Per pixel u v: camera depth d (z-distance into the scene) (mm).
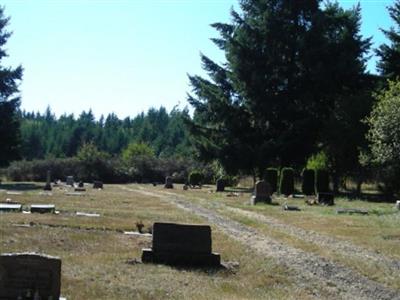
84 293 10586
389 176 45750
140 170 77812
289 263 15352
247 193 48344
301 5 55375
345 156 49906
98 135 138125
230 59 55781
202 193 47938
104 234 19625
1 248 15594
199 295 11141
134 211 28891
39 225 21203
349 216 27781
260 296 11508
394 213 29594
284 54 55406
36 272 9414
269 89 55062
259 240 19453
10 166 75625
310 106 55344
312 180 48062
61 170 76125
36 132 131750
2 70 68750
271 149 53438
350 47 55500
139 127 153000
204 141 57844
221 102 57344
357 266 15047
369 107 48000
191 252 14914
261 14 55938
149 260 14867
